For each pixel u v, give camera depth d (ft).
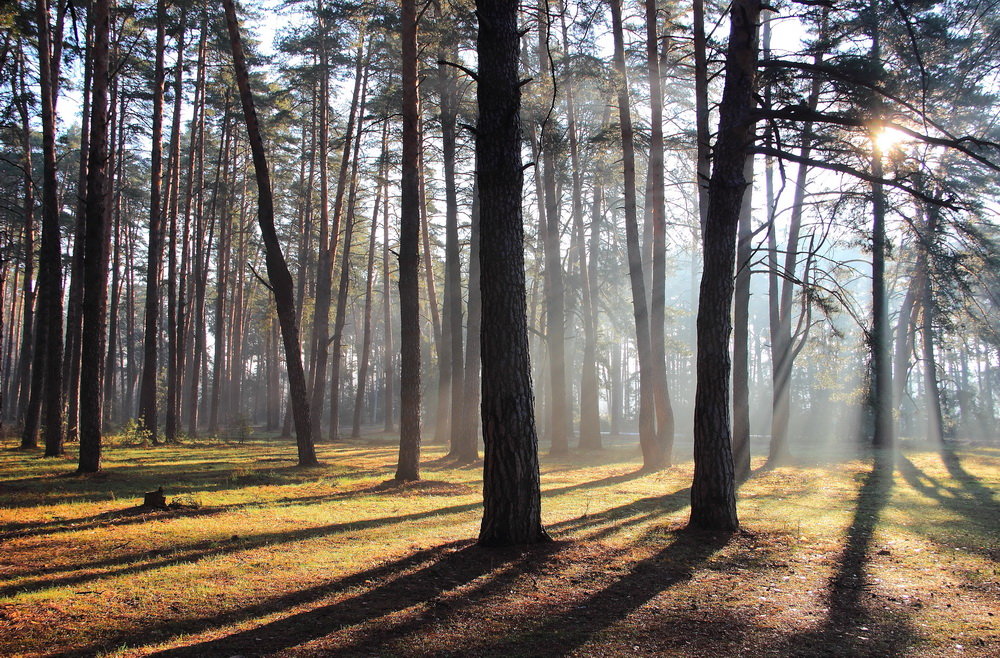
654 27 54.65
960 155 51.21
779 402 64.18
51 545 24.52
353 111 96.73
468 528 28.55
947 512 34.01
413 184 47.19
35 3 68.13
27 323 111.14
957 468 57.00
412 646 14.94
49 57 66.85
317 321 100.94
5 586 19.27
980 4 36.32
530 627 16.28
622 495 40.75
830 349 63.87
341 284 108.88
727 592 19.51
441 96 73.15
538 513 24.80
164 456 66.33
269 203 55.16
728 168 27.94
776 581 20.80
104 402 121.19
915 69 35.63
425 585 19.66
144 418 83.92
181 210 138.51
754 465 61.00
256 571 21.12
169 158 97.96
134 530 27.35
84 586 19.35
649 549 24.62
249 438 103.65
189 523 29.25
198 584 19.65
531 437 24.54
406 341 46.60
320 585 19.60
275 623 16.44
